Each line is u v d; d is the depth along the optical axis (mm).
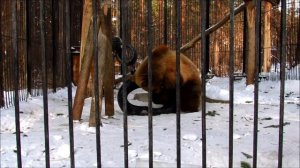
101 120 6188
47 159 2951
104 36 5855
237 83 13062
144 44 14414
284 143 4797
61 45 10875
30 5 8781
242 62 15680
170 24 14688
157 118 6688
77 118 6145
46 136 2939
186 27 14906
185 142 4781
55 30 10188
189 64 7484
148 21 2814
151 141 2879
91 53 5977
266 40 14734
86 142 4746
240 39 15742
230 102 2826
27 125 5902
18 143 2961
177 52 2836
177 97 2842
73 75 11555
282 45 2826
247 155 4297
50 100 8562
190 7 14883
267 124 5992
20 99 8055
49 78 9828
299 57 13234
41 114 6828
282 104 2846
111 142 4762
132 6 14352
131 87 7500
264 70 14773
